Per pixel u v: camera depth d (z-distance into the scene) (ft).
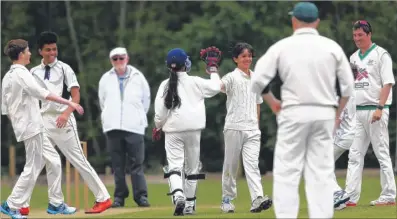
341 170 313.12
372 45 152.35
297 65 112.98
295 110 112.88
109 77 188.03
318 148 114.01
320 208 113.50
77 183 180.34
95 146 323.16
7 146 327.67
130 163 186.91
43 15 333.42
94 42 330.13
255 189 147.84
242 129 148.77
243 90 148.77
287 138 113.60
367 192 215.92
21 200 147.84
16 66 145.69
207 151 322.34
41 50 158.30
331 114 113.70
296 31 114.62
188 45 314.35
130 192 236.43
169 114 147.23
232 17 309.63
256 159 149.38
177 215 144.97
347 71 113.70
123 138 185.68
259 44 311.88
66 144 157.58
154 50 320.91
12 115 147.13
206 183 279.90
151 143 322.75
